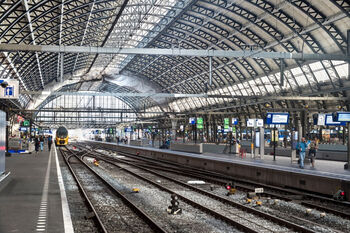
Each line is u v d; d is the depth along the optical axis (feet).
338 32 134.72
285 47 159.74
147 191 66.03
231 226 38.65
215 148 153.89
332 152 116.37
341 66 151.23
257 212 44.60
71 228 29.58
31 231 28.63
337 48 143.74
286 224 38.68
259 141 112.06
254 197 56.80
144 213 42.91
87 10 131.64
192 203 51.44
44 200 43.06
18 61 150.00
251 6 146.61
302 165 81.05
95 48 80.38
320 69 162.81
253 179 84.12
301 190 67.26
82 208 48.37
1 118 58.80
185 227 38.55
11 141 161.79
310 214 45.96
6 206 39.22
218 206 50.55
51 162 108.37
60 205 39.91
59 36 148.66
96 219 39.83
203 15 160.56
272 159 110.93
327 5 125.49
